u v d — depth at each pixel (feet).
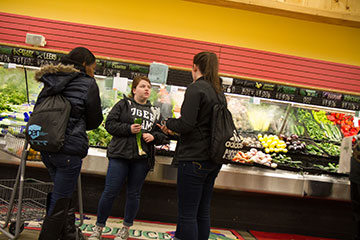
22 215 7.88
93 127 6.89
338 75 14.76
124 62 12.06
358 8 15.15
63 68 6.37
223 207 11.14
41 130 5.98
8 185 10.33
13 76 12.17
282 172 11.25
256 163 11.12
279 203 11.35
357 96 12.76
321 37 15.29
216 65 6.80
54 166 6.61
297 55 15.12
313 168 11.45
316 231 11.47
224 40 14.78
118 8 14.37
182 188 6.33
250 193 11.07
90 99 6.43
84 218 9.97
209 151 6.29
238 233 10.59
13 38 13.56
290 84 12.50
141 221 10.59
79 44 13.71
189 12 14.69
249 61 14.34
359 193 8.68
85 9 14.20
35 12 13.96
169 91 12.12
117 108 8.41
